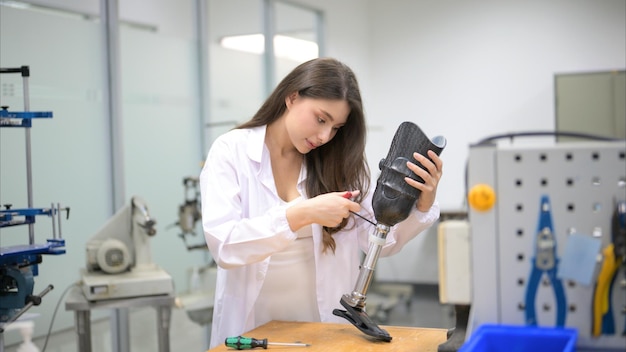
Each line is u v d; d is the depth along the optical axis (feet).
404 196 4.36
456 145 20.85
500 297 3.94
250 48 16.25
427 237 21.15
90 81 12.14
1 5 10.65
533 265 3.88
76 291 9.34
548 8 19.52
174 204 13.73
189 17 14.34
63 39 11.64
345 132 5.74
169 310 9.08
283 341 4.70
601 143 4.01
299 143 5.32
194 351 14.23
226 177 5.47
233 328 5.69
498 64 20.20
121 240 9.73
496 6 20.12
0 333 7.23
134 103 12.88
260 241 4.81
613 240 3.75
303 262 5.76
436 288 21.07
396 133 4.47
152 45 13.32
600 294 3.78
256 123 5.77
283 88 5.49
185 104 14.14
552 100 19.61
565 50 19.42
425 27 21.11
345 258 5.83
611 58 18.97
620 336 3.77
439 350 3.93
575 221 3.84
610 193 3.79
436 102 21.07
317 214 4.73
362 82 21.35
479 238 3.95
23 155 11.03
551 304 3.87
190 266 13.99
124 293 8.79
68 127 11.73
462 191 20.80
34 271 7.69
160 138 13.46
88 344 8.97
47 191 11.36
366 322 4.72
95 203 12.21
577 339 3.73
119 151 12.51
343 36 20.31
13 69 7.62
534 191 3.88
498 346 3.80
